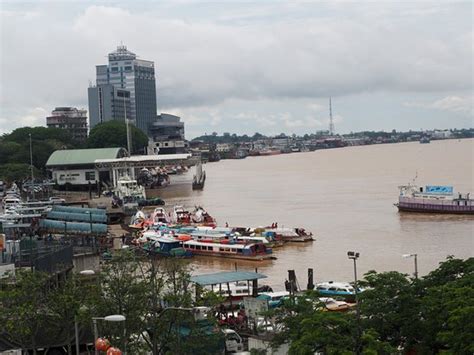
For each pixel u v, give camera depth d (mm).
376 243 174625
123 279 80562
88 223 179250
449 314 67688
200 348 77062
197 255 178125
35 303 72500
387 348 64688
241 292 121250
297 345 65750
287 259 163375
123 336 69250
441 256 152750
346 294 116312
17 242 118188
